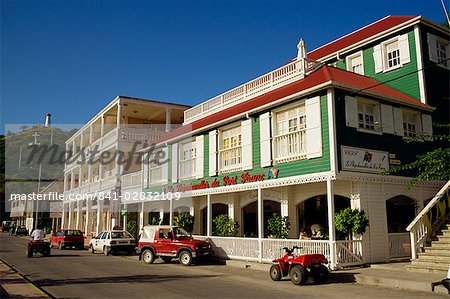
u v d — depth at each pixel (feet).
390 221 55.42
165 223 87.61
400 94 61.87
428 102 62.59
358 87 52.06
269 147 57.67
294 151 54.60
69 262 65.92
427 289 36.09
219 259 62.39
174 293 35.81
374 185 51.75
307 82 56.65
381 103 55.21
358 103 53.31
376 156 52.44
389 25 70.23
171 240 61.87
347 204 56.65
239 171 63.21
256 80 71.26
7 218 262.47
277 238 56.44
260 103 61.31
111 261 67.72
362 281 41.09
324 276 41.91
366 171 50.83
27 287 38.24
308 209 60.29
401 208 57.26
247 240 59.82
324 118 50.21
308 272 40.83
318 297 33.58
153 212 101.30
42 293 34.71
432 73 65.16
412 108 59.57
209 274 49.55
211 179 69.31
